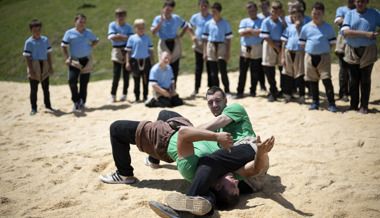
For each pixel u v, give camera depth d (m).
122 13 8.01
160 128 3.44
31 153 4.98
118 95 9.25
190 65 11.97
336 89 8.34
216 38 7.83
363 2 5.92
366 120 5.83
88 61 7.60
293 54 6.93
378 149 4.59
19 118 7.04
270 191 3.53
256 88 8.64
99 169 4.34
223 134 2.98
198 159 3.26
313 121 5.93
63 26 15.12
